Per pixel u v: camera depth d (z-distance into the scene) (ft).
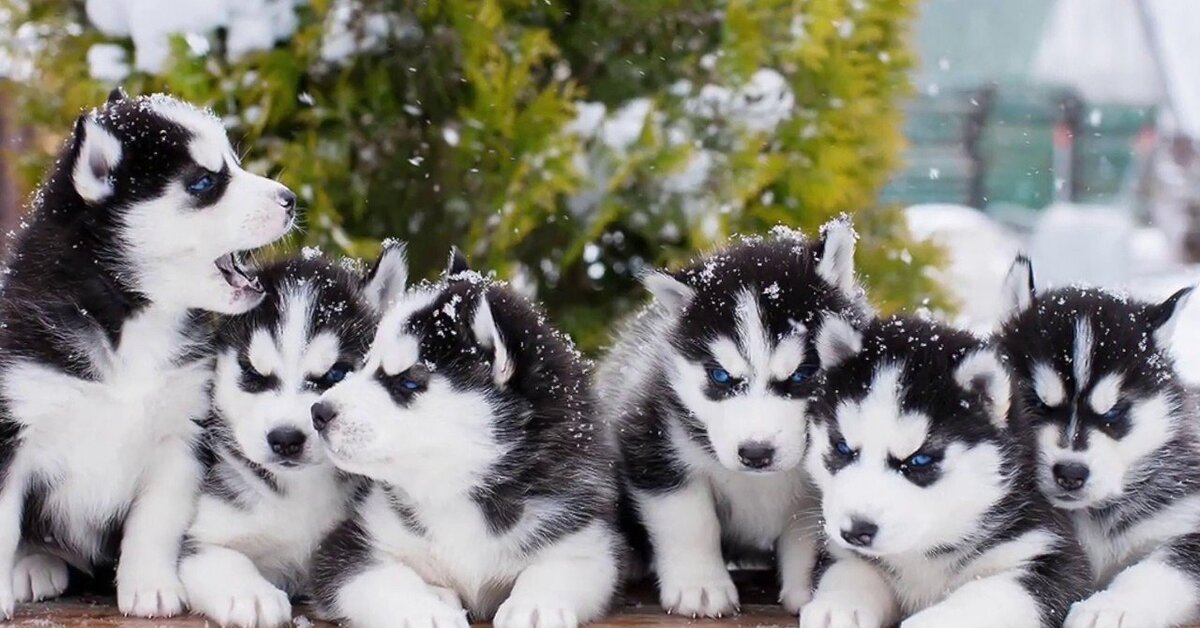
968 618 5.09
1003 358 5.35
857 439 5.24
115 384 5.47
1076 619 5.16
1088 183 20.45
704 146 7.24
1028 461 5.30
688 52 7.41
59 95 7.35
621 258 7.45
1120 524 5.45
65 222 5.51
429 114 7.22
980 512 5.26
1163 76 20.39
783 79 7.37
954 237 12.48
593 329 7.32
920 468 5.21
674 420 5.67
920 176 20.01
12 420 5.39
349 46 7.00
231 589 5.32
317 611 5.41
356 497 5.51
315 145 7.03
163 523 5.52
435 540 5.40
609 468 5.54
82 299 5.49
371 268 5.71
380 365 5.34
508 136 7.04
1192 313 11.89
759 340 5.56
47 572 5.61
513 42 7.11
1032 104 20.59
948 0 20.76
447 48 7.10
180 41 6.82
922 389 5.25
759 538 5.78
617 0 7.32
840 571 5.37
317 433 5.32
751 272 5.72
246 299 5.55
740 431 5.46
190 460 5.56
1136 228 19.03
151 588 5.40
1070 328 5.46
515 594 5.27
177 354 5.55
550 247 7.36
